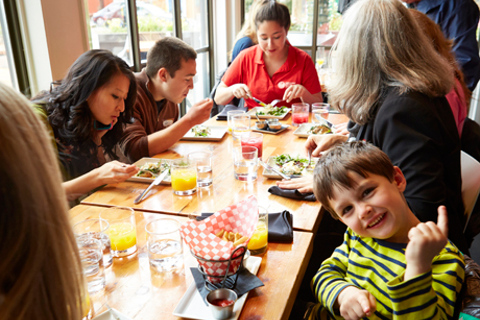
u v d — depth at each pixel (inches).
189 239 37.6
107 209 47.3
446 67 56.3
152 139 77.7
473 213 66.3
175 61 89.1
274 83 125.3
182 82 91.7
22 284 15.8
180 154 77.3
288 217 50.2
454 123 55.4
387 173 41.4
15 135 15.4
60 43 94.0
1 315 15.8
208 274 37.2
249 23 150.1
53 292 17.2
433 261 38.9
